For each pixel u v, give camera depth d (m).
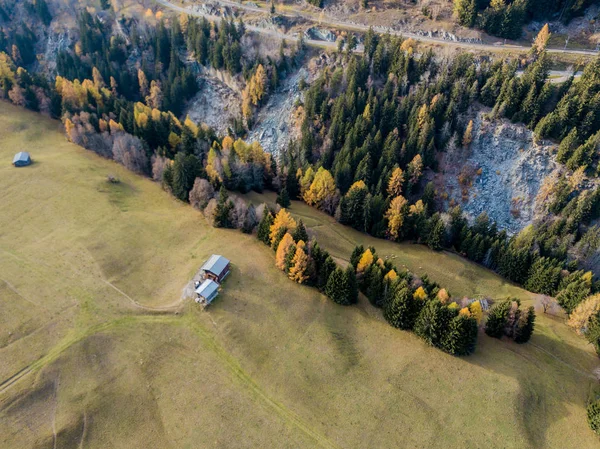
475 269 115.75
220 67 188.75
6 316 77.06
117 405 66.38
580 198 119.38
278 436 65.00
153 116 154.12
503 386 75.25
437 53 159.75
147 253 97.19
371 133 144.50
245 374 72.88
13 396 65.00
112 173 131.00
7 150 135.75
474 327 78.12
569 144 127.00
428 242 121.31
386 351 80.31
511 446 67.12
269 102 177.00
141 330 77.62
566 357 85.50
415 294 83.75
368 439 66.06
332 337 81.31
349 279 85.44
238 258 95.94
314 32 186.38
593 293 100.38
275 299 86.56
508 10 159.62
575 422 72.31
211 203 107.62
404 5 190.50
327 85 160.12
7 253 91.81
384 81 160.38
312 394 71.44
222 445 63.00
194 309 82.19
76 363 70.88
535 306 100.31
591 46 156.38
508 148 138.88
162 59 199.38
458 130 143.88
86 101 160.00
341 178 137.38
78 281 86.06
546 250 117.19
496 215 135.88
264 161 143.50
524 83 134.88
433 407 71.19
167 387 69.50
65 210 107.69
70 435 62.16
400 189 134.75
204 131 154.38
